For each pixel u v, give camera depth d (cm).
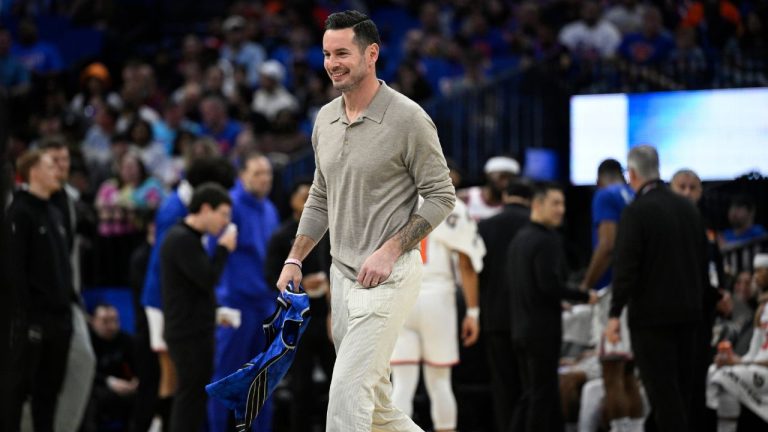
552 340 1734
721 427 1806
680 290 1595
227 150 3073
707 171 2298
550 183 1756
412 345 1759
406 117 1120
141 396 1950
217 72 3466
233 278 1909
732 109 2278
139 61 3678
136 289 1973
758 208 2081
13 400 1590
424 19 3725
